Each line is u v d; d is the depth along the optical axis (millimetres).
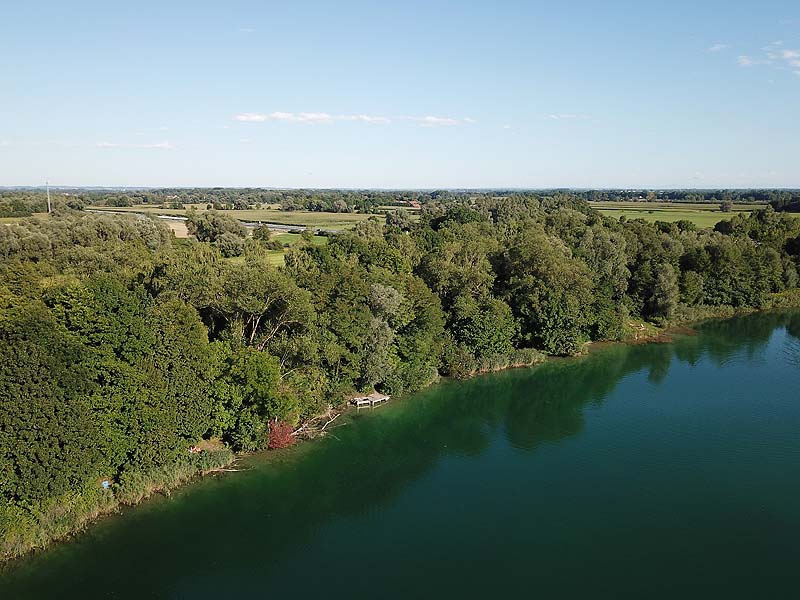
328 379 72938
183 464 56094
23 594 40812
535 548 47156
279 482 57000
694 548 47094
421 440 67562
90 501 49094
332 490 55969
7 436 43125
